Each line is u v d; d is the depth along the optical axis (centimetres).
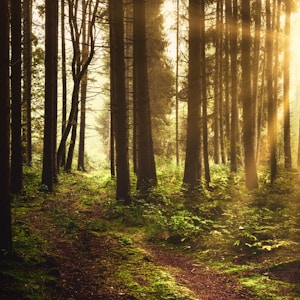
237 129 2583
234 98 2139
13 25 1430
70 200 1542
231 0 2272
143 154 1567
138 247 1008
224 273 829
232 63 2070
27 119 2103
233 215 1155
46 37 1559
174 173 1998
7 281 648
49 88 1578
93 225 1148
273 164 1709
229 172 2105
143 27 1538
